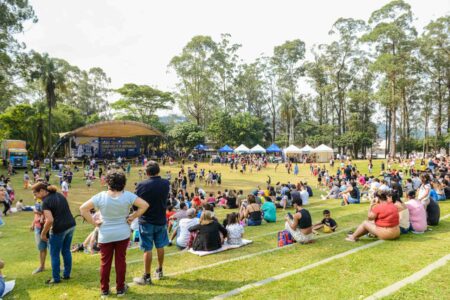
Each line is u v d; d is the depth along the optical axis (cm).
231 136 6538
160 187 505
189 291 471
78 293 482
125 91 6706
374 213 747
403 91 5041
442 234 772
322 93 6862
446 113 6128
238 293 445
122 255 465
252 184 3388
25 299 474
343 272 517
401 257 589
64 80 4884
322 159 5791
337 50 6303
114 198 453
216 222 751
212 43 6750
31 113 5147
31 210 1947
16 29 3130
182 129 6312
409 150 6694
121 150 6347
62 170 3769
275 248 730
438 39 4678
